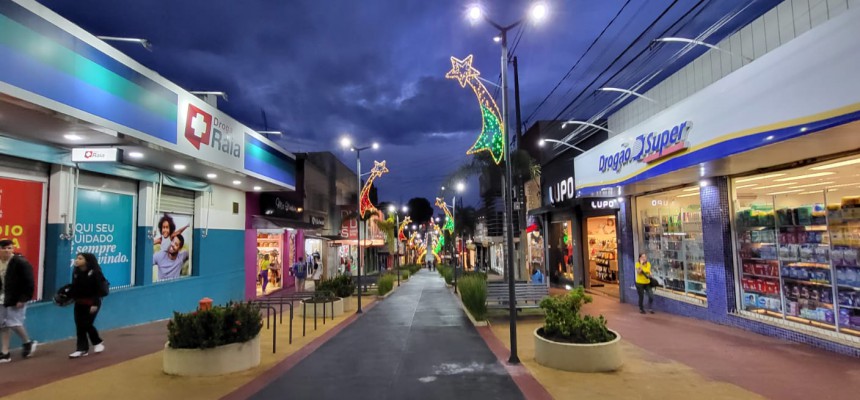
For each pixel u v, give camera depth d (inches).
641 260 534.6
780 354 319.3
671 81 514.3
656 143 410.0
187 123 462.6
